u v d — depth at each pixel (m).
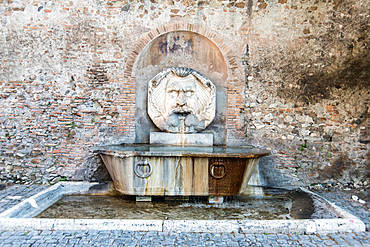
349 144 5.34
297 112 5.36
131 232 3.15
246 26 5.39
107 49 5.25
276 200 4.67
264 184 5.25
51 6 5.16
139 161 4.06
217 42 5.38
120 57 5.27
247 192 4.95
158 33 5.32
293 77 5.36
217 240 3.02
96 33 5.23
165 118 5.36
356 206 4.21
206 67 5.59
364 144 5.33
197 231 3.20
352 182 5.32
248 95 5.40
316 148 5.34
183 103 5.36
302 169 5.32
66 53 5.20
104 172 5.15
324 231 3.23
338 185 5.28
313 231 3.22
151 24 5.32
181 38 5.52
